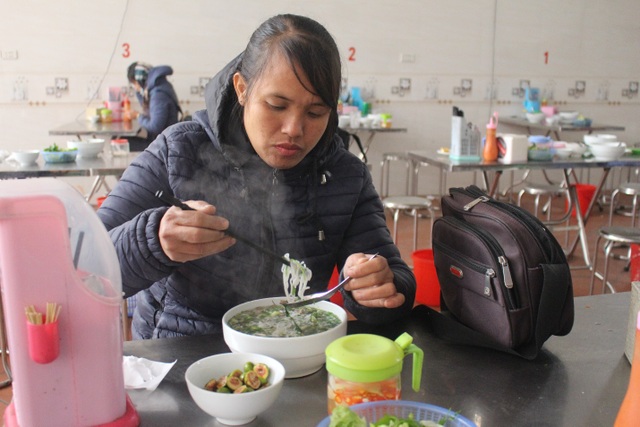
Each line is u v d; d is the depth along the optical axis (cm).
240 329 114
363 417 86
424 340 127
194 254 112
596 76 712
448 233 133
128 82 583
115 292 91
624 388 107
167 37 584
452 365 115
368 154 660
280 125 123
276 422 94
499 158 384
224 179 144
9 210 82
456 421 86
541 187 453
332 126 141
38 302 85
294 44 116
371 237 153
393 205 395
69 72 570
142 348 120
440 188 614
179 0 580
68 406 88
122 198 140
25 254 83
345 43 628
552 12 679
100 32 569
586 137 421
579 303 149
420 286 287
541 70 691
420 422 85
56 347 85
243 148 142
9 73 558
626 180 727
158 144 146
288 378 108
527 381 109
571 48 695
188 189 143
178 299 146
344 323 114
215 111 137
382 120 573
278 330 114
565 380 110
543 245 118
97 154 383
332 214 150
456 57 662
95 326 88
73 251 90
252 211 145
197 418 96
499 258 117
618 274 413
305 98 119
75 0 558
